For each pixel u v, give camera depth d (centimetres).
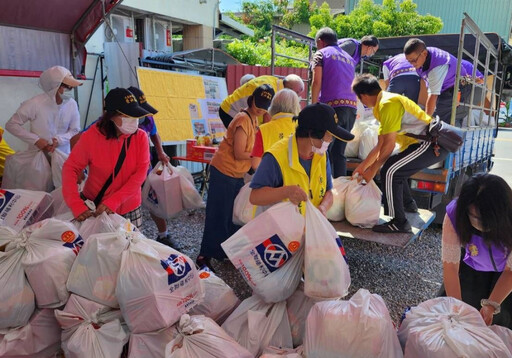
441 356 158
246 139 341
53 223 230
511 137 1742
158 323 201
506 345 181
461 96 545
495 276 226
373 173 337
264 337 211
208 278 258
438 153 338
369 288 362
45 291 210
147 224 518
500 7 1878
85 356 196
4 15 502
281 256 208
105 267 211
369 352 170
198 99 752
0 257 212
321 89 436
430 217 386
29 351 208
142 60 745
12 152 451
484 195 190
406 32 1877
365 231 345
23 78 589
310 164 221
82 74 643
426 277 388
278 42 2009
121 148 271
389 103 321
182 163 736
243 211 329
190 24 1283
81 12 568
